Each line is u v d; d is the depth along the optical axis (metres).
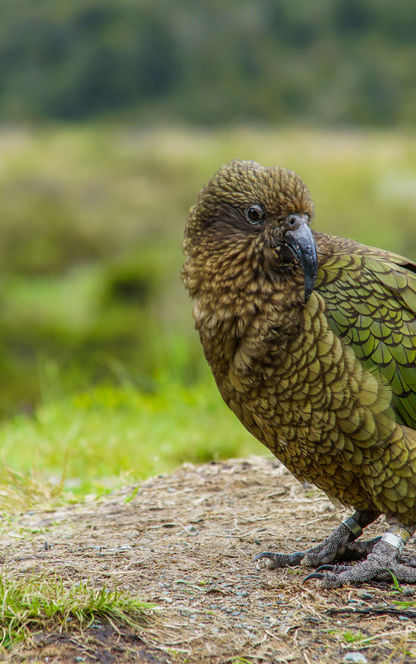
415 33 98.44
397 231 29.61
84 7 100.62
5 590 5.75
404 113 84.44
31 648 5.29
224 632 5.55
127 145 40.00
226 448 11.64
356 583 6.34
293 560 6.81
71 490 9.54
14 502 8.84
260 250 6.33
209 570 6.68
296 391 6.28
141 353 21.47
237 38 98.44
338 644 5.43
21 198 32.84
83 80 95.69
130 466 10.78
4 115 94.81
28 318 23.75
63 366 21.19
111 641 5.39
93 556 7.02
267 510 8.34
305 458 6.53
